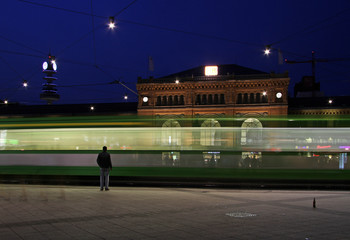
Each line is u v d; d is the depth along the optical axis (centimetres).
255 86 4341
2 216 867
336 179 1789
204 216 877
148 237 659
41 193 1361
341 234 685
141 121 1938
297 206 1049
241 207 1025
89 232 698
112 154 1934
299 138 1858
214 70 4506
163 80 4575
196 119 1953
